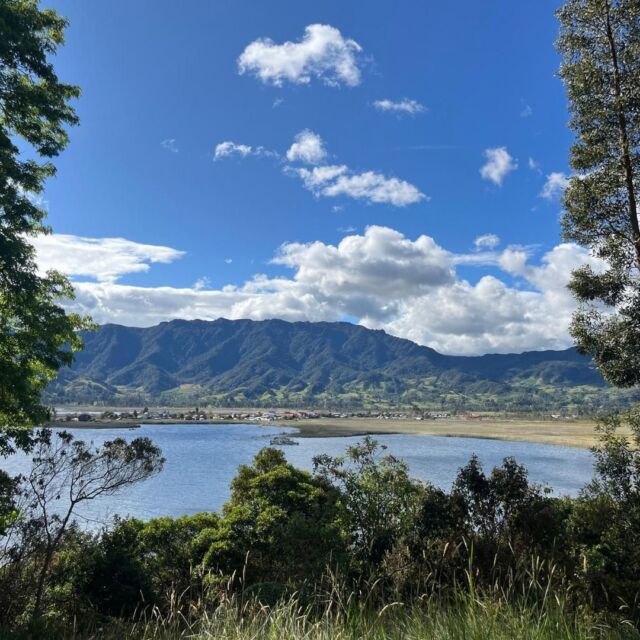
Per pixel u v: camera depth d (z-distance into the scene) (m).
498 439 114.06
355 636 4.51
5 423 13.98
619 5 12.16
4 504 12.05
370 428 156.62
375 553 12.39
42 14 15.04
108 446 14.02
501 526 10.31
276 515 15.88
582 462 70.00
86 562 12.96
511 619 4.33
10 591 10.98
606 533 9.25
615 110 12.20
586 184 12.63
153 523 17.09
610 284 12.30
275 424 182.00
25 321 14.53
